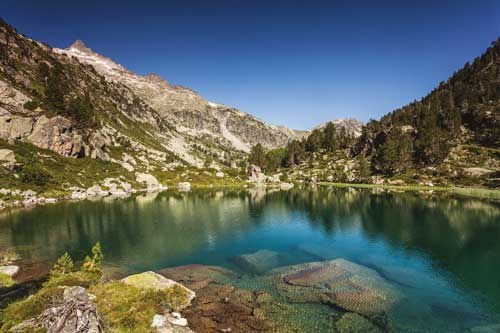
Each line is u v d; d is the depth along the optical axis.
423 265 35.56
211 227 58.41
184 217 68.50
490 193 109.69
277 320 21.55
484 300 26.11
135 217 67.19
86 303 17.41
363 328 20.86
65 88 171.50
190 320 21.25
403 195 108.81
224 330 19.95
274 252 40.97
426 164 173.12
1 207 76.69
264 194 121.38
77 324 15.66
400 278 30.95
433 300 25.92
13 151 101.62
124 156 160.75
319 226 59.25
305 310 23.16
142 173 148.00
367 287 27.81
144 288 24.72
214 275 31.34
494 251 40.97
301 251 41.78
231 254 40.59
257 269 33.41
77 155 128.62
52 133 121.19
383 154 177.62
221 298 25.23
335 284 28.45
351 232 53.91
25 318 17.55
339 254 40.22
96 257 29.56
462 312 23.88
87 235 50.59
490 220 61.44
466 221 60.78
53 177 102.62
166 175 164.00
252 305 23.95
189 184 153.75
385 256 39.16
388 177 169.38
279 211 77.56
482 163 155.38
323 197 108.19
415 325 21.59
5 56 158.38
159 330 18.62
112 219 64.19
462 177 144.62
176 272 32.38
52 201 89.00
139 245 44.94
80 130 137.38
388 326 21.30
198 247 44.19
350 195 112.94
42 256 38.50
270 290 27.11
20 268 33.28
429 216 66.62
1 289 25.94
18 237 48.47
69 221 61.19
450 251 41.31
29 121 118.81
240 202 95.62
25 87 148.62
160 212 74.38
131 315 19.67
